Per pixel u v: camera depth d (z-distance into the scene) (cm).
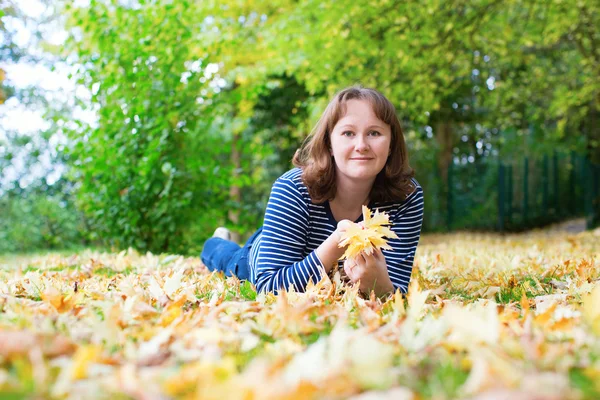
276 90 1158
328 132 214
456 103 1370
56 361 89
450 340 107
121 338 113
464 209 1278
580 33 875
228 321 131
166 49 552
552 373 85
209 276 246
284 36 779
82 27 527
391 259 229
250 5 895
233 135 944
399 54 754
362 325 132
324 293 188
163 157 520
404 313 138
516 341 108
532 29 810
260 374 76
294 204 219
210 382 77
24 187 1048
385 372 81
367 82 800
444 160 1397
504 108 1283
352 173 206
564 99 958
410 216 233
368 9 714
